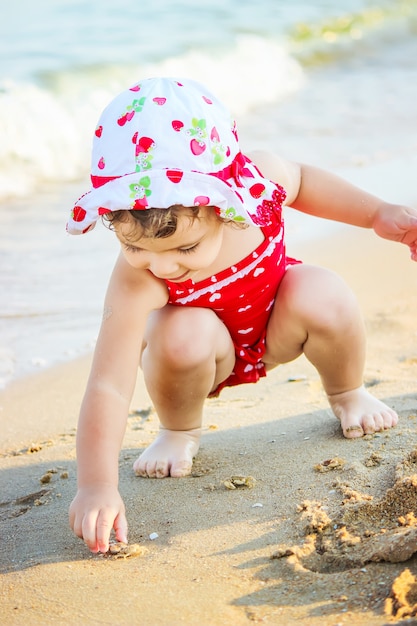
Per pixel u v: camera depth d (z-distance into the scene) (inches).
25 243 216.1
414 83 390.0
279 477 102.5
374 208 114.4
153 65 373.4
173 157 89.3
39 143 287.9
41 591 84.4
